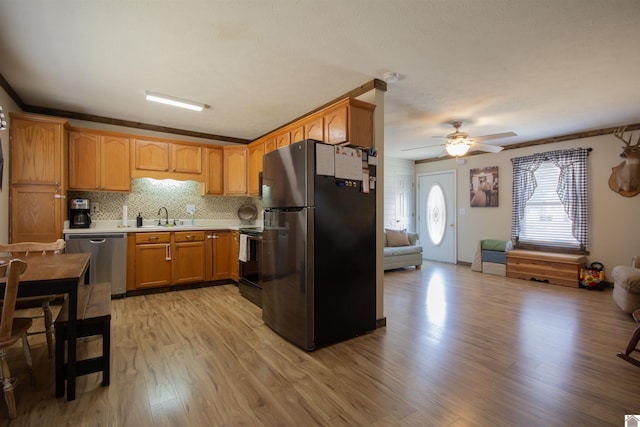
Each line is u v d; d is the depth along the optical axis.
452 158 6.80
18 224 3.31
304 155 2.49
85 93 3.33
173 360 2.29
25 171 3.34
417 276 5.38
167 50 2.45
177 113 4.01
